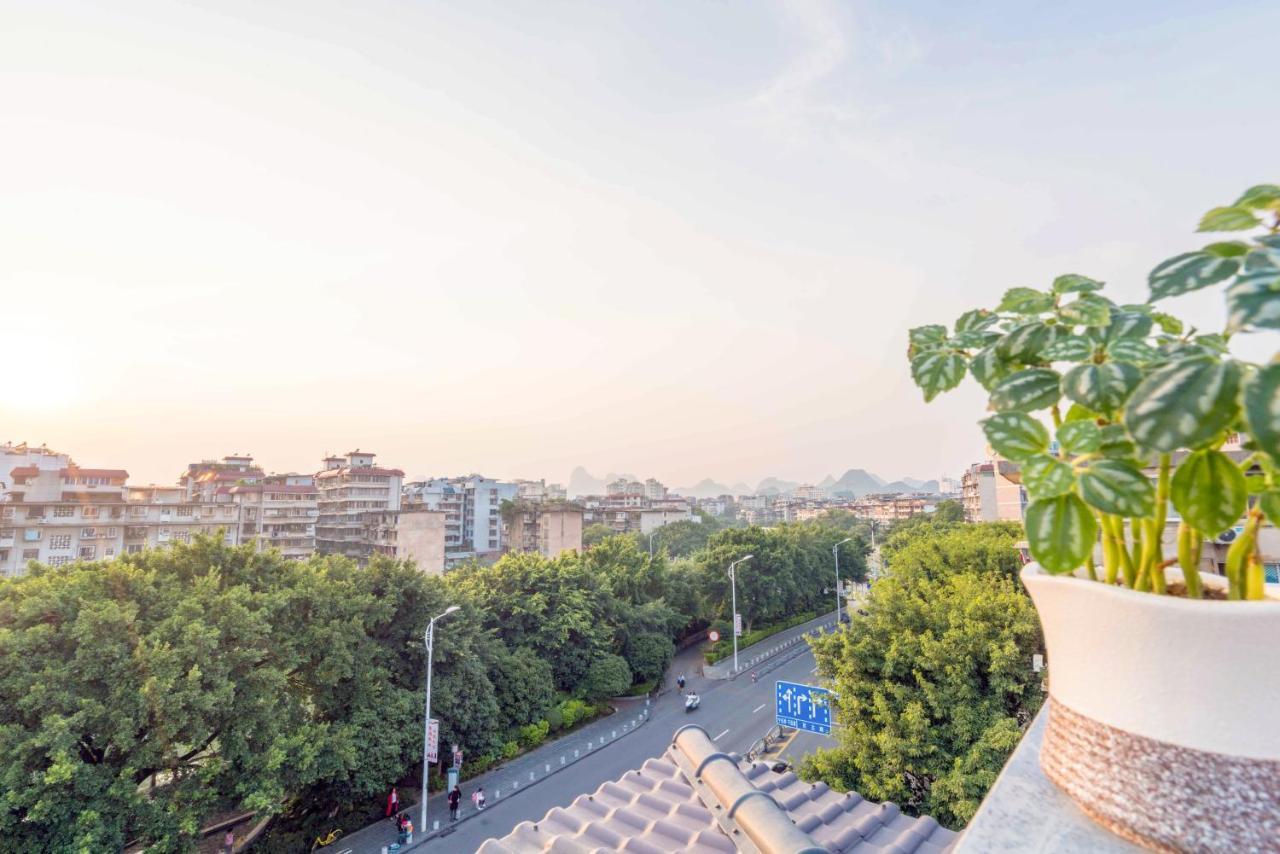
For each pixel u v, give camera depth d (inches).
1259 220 48.9
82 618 546.0
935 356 66.8
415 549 2075.5
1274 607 42.6
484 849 145.4
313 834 768.9
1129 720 49.9
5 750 490.9
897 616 639.8
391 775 764.0
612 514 3823.8
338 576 861.2
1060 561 51.2
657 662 1349.7
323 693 731.4
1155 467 55.6
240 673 621.9
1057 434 53.6
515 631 1151.6
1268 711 44.3
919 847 148.3
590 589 1286.9
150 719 553.3
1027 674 541.3
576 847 137.0
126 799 521.0
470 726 896.3
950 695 559.2
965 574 740.0
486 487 3314.5
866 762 566.3
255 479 2583.7
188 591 660.7
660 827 142.5
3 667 530.0
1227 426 38.4
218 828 765.9
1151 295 48.8
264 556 767.7
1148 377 42.1
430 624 834.2
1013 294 66.1
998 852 51.6
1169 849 46.7
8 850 485.7
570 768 1003.3
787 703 769.6
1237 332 34.8
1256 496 49.0
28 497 1812.3
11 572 1633.9
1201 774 45.8
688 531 3467.0
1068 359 53.9
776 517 7859.3
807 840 79.7
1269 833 43.0
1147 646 48.7
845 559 2356.1
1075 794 54.3
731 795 96.3
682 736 121.2
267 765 590.6
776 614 1975.9
